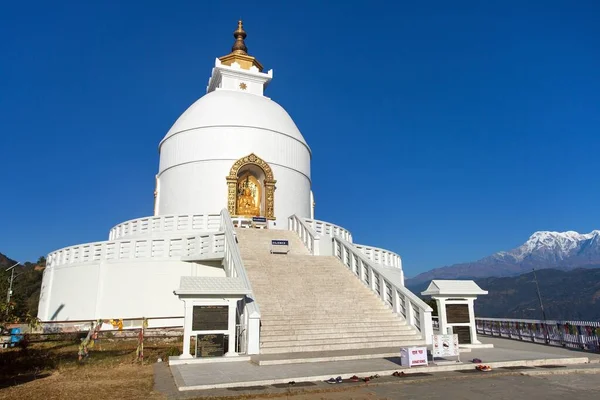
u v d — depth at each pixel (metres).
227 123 32.09
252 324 13.85
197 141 31.91
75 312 22.64
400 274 29.72
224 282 14.12
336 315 16.58
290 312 16.19
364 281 19.91
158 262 21.98
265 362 12.24
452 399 8.74
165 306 21.42
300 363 12.45
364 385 10.00
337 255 22.77
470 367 11.93
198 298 13.50
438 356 12.49
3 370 12.45
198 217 25.80
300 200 33.69
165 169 33.06
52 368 12.84
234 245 19.30
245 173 32.47
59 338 18.38
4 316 12.95
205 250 21.41
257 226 29.17
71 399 9.06
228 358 13.00
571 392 9.31
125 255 22.50
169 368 12.34
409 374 11.18
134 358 14.25
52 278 24.92
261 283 18.02
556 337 17.19
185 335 13.14
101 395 9.35
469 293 16.41
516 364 12.48
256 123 32.59
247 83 38.06
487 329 21.95
